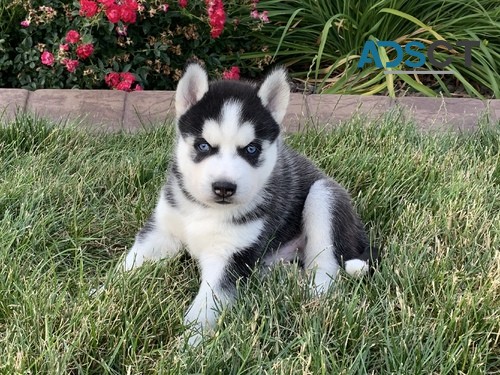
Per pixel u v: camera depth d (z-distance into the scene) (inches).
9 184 30.0
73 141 35.6
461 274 25.7
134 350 21.3
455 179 32.6
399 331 22.9
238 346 21.8
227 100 24.8
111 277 24.4
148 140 36.4
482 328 23.1
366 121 38.9
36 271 24.9
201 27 45.3
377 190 31.7
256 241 26.0
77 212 29.5
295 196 27.9
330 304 23.9
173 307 23.9
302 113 40.8
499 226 28.8
